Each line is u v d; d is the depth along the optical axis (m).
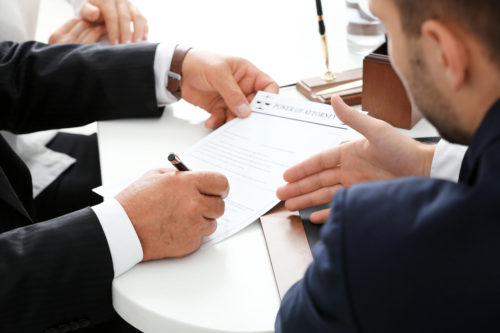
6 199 0.98
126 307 0.71
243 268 0.72
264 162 0.90
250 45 1.31
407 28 0.49
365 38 1.23
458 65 0.45
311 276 0.51
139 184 0.80
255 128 0.99
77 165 1.36
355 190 0.50
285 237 0.76
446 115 0.51
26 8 1.46
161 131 1.04
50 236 0.77
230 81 1.03
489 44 0.44
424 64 0.49
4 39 1.41
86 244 0.76
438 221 0.45
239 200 0.83
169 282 0.72
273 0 1.55
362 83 1.00
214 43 1.33
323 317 0.49
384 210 0.48
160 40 1.36
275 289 0.69
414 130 0.97
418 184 0.49
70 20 1.37
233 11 1.50
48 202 1.25
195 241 0.75
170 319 0.66
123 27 1.32
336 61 1.21
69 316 0.77
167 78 1.09
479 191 0.45
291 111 1.01
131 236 0.75
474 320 0.45
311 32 1.35
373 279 0.46
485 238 0.44
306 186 0.81
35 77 1.12
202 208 0.76
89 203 1.24
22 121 1.15
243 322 0.65
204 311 0.66
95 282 0.76
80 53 1.14
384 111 0.98
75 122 1.14
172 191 0.77
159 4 1.57
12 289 0.75
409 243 0.46
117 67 1.10
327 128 0.94
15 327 0.76
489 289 0.44
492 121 0.47
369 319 0.47
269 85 1.09
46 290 0.76
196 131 1.04
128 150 0.99
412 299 0.45
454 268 0.45
